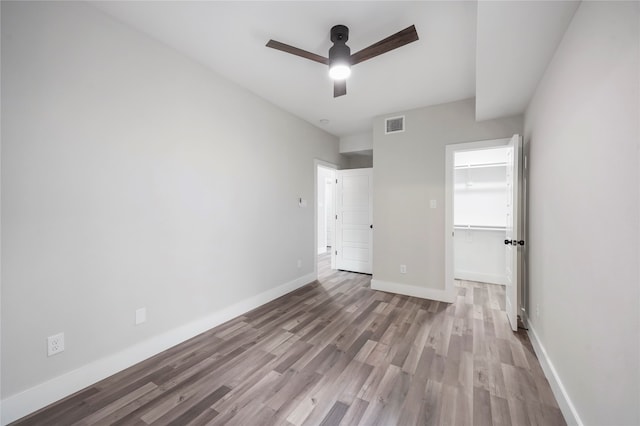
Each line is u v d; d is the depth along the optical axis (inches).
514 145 102.3
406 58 94.3
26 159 60.7
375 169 153.6
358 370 77.6
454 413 61.2
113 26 75.1
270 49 90.9
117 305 76.8
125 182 78.4
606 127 44.4
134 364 80.2
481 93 97.0
